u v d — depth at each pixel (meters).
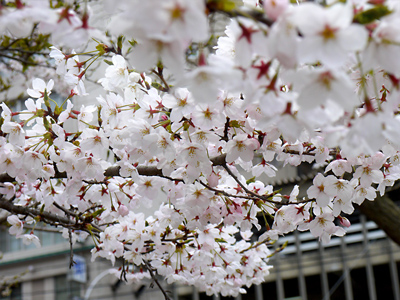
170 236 3.69
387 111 1.42
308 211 3.09
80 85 2.88
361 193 2.92
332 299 13.90
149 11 1.16
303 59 1.29
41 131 2.90
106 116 2.83
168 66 1.32
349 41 1.26
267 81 1.49
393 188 5.46
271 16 1.29
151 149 2.58
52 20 1.42
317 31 1.26
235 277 4.43
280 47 1.29
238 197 3.08
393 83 1.57
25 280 17.31
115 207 3.46
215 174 2.88
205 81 1.38
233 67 1.41
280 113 1.57
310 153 3.02
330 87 1.36
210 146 2.89
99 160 3.11
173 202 3.08
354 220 14.15
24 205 3.96
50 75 7.74
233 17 1.41
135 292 15.48
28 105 2.89
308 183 8.61
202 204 3.02
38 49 5.87
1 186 3.54
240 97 2.55
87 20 1.45
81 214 3.84
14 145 2.86
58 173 3.20
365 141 1.42
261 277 4.64
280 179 11.54
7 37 5.63
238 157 2.84
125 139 2.80
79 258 16.25
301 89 1.37
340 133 1.50
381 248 13.77
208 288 4.57
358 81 2.10
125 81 2.77
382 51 1.34
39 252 17.47
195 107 2.44
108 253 3.87
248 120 2.58
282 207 3.18
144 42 1.30
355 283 13.83
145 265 4.03
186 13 1.19
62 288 16.81
